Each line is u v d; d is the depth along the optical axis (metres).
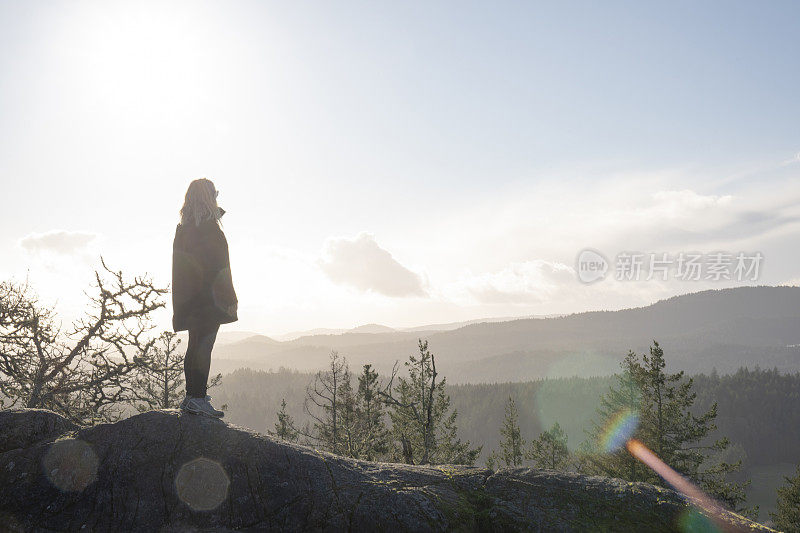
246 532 3.09
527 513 3.29
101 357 11.64
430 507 3.24
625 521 3.25
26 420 3.83
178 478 3.32
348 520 3.11
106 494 3.26
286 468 3.37
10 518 3.18
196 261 4.09
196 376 3.95
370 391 26.08
